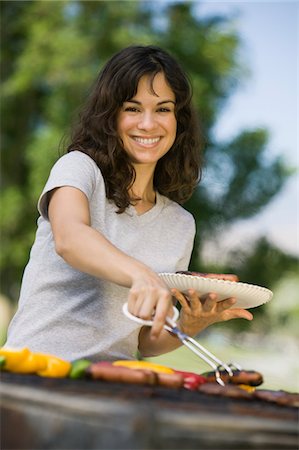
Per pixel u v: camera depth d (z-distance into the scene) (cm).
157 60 243
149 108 241
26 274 244
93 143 245
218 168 1301
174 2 1380
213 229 1310
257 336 1333
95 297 236
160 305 180
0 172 1467
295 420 137
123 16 1356
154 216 256
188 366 654
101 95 243
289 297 1402
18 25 1443
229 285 218
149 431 124
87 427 130
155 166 270
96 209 239
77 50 1324
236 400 164
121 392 147
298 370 789
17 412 143
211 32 1356
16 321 242
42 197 222
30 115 1470
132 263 189
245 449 129
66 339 233
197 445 126
